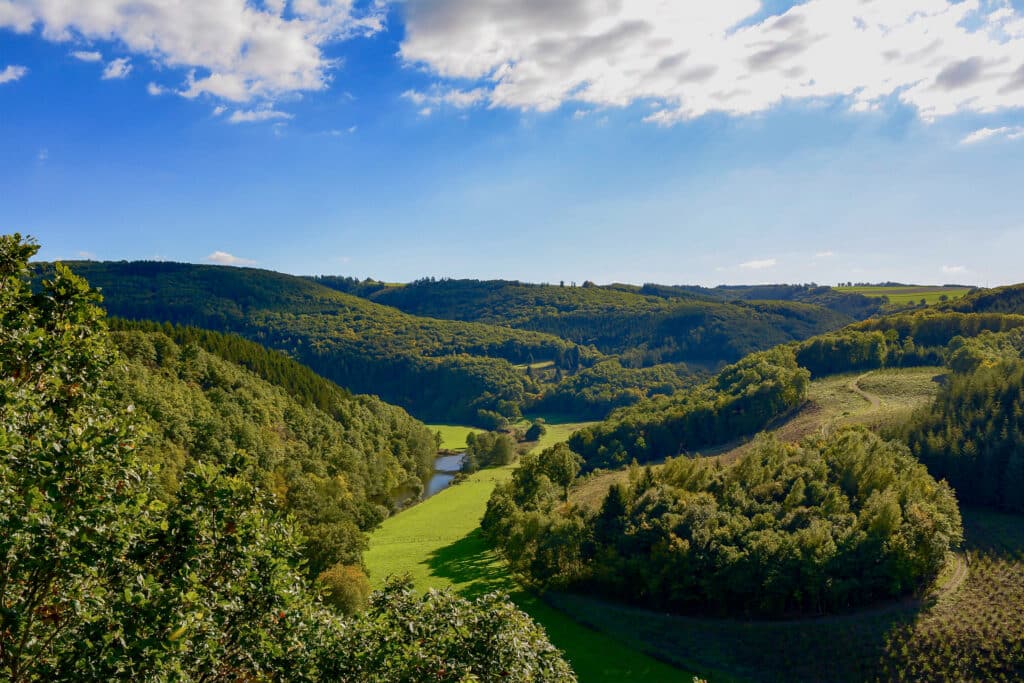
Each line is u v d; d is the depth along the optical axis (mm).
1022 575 56594
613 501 67250
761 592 54469
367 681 16625
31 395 15586
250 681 15266
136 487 15758
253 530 16328
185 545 15539
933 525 55844
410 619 19094
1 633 12062
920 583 56125
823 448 75750
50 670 12219
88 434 14633
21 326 16656
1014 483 73250
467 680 16312
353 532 65500
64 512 12953
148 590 12992
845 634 50625
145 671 12055
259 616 15891
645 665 50156
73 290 17719
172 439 79500
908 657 47469
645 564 58875
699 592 56688
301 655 16188
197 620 12852
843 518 57844
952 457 79375
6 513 12062
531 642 20422
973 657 46719
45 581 12734
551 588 65750
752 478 68750
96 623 12688
